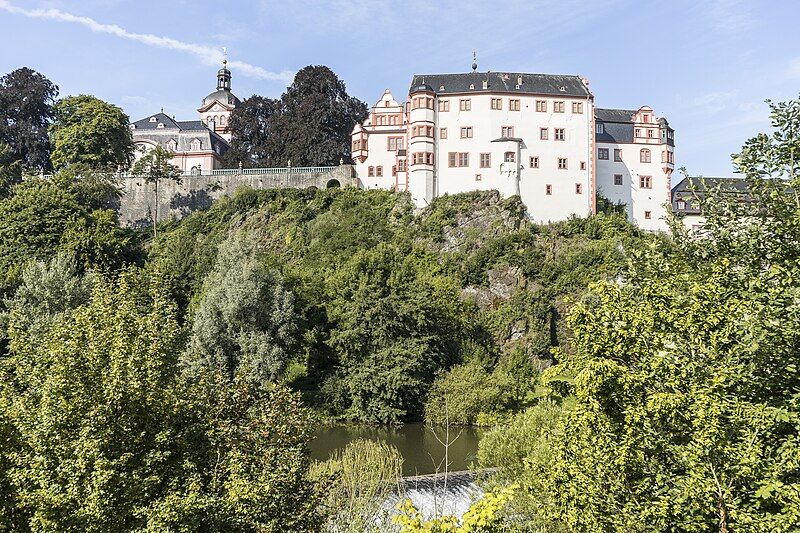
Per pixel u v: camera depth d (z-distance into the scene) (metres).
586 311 17.20
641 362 15.93
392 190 96.88
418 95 93.44
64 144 101.38
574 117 94.44
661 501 14.90
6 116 112.75
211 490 18.88
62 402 17.45
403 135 99.25
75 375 18.00
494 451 32.00
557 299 77.69
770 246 17.64
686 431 15.22
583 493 16.98
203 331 57.88
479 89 94.00
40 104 114.50
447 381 60.28
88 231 77.69
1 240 76.50
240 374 22.67
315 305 67.56
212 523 17.67
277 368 57.22
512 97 93.81
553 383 18.08
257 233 94.31
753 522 13.38
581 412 16.75
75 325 19.98
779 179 18.56
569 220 90.19
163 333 21.28
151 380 18.92
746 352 14.43
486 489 29.69
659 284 17.77
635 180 97.75
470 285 80.44
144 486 17.28
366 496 26.56
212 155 124.50
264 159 112.75
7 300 55.28
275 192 98.94
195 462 19.34
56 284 54.97
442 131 94.12
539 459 25.25
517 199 89.88
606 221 88.00
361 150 99.75
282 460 19.77
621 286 20.42
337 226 90.44
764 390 14.55
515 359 68.31
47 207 79.62
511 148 92.12
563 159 93.56
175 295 71.88
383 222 90.25
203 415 20.44
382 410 58.34
